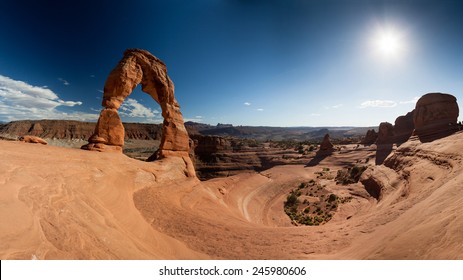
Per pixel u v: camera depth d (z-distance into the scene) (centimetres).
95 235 688
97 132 1900
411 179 2155
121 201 1177
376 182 3106
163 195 1728
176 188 1991
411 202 1401
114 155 1744
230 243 1154
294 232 1374
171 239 1074
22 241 509
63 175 973
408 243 750
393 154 3322
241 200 3725
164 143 2542
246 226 1516
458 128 3053
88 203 884
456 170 1512
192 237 1170
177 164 2431
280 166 7612
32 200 669
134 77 2144
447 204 891
